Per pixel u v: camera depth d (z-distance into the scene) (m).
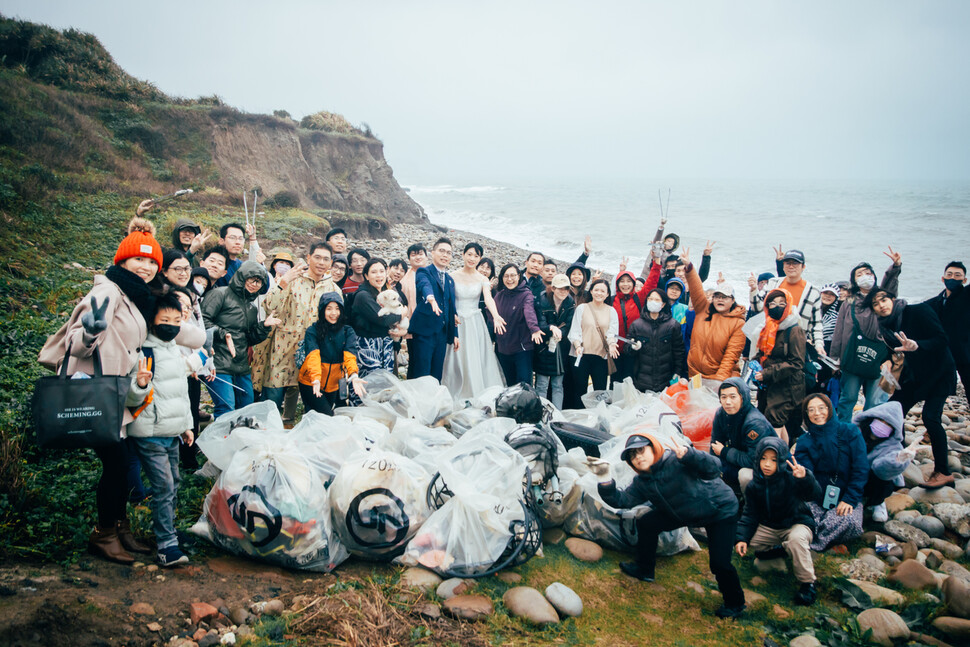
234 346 4.90
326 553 3.66
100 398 3.00
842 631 3.59
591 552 4.24
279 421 4.31
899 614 3.75
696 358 6.09
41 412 2.93
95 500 3.88
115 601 3.07
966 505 4.85
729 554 3.70
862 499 4.55
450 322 6.33
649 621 3.64
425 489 3.94
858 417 4.86
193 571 3.48
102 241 12.34
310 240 19.42
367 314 5.64
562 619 3.55
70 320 3.13
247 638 3.00
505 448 4.10
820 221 41.19
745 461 4.50
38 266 9.45
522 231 38.53
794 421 5.42
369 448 4.19
